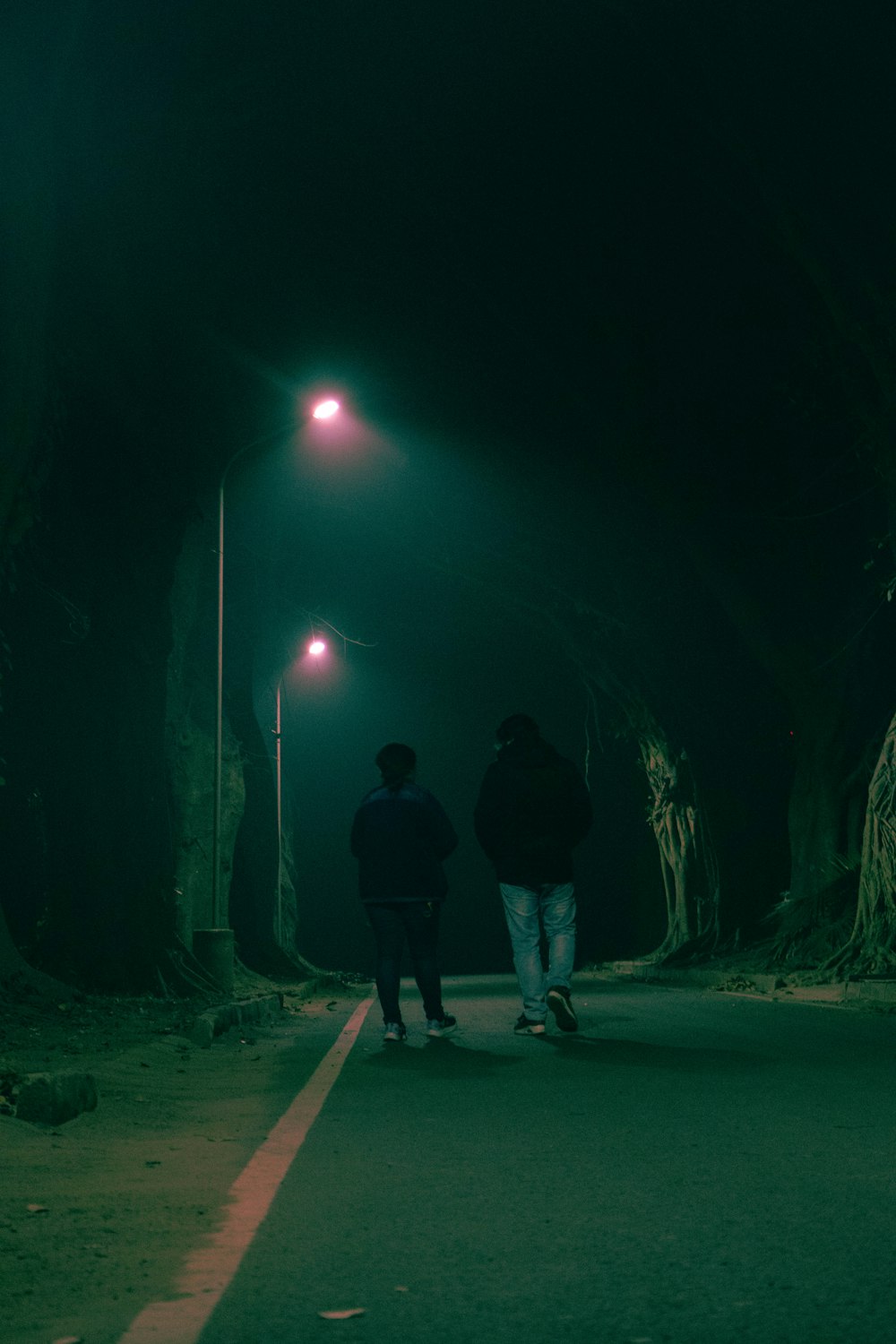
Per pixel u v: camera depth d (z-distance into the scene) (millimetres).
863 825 25734
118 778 20484
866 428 21016
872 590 25797
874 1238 4473
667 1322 3627
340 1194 5336
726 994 19531
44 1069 9125
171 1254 4441
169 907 20562
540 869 11461
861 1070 8938
